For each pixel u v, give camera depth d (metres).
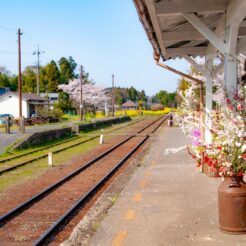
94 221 7.69
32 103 63.78
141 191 9.44
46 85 102.75
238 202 5.86
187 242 5.67
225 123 5.95
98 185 11.91
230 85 7.61
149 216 7.17
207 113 8.60
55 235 7.46
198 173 11.52
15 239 7.19
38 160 18.50
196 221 6.68
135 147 21.95
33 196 10.38
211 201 8.05
